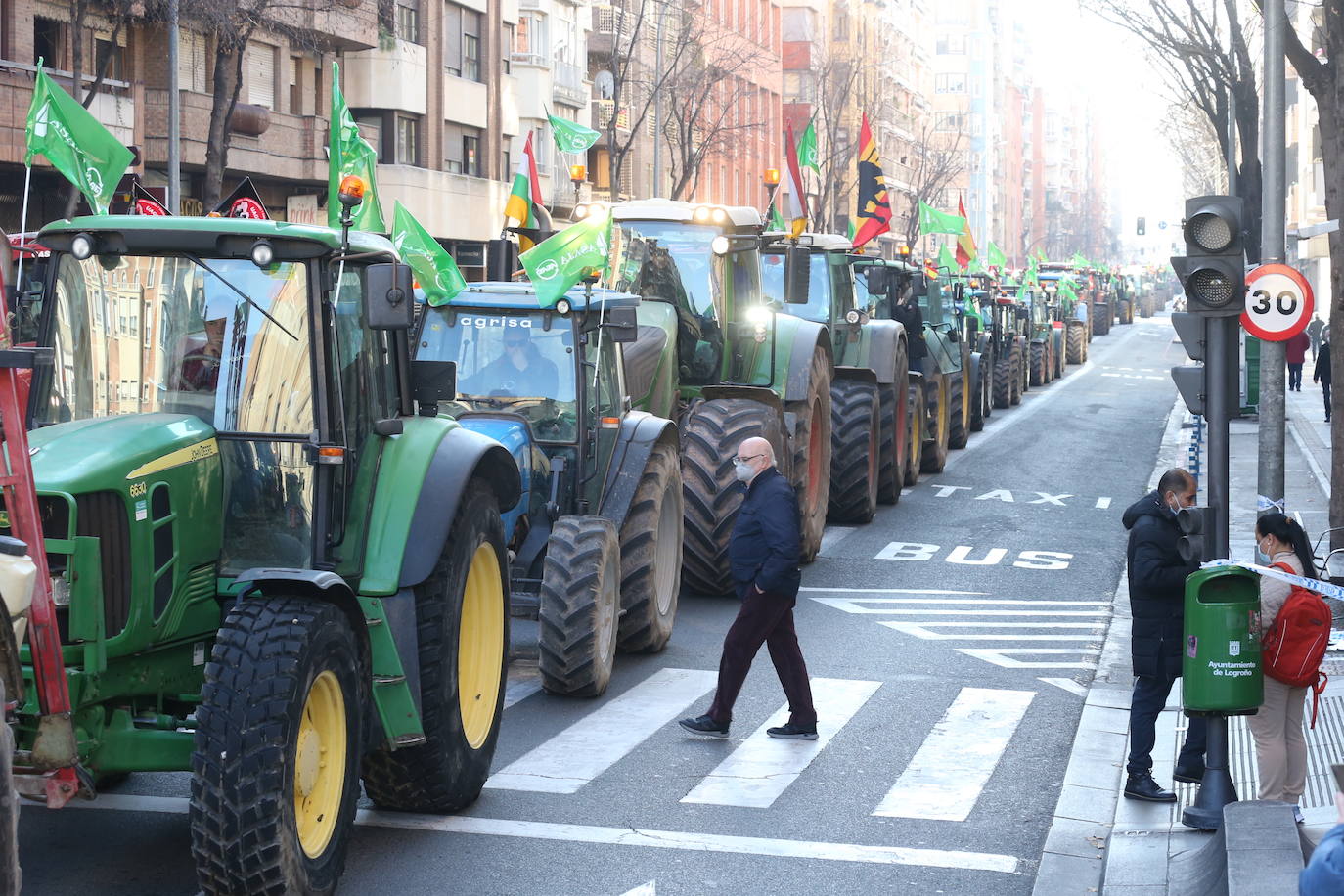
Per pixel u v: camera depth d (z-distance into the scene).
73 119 11.16
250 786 6.27
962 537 18.78
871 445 19.66
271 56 38.69
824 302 20.16
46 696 5.99
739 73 70.88
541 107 51.41
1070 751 9.80
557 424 11.55
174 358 7.20
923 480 24.34
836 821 8.33
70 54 32.06
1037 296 47.56
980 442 30.05
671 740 9.84
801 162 21.16
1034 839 8.10
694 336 14.70
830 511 19.62
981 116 151.25
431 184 44.94
